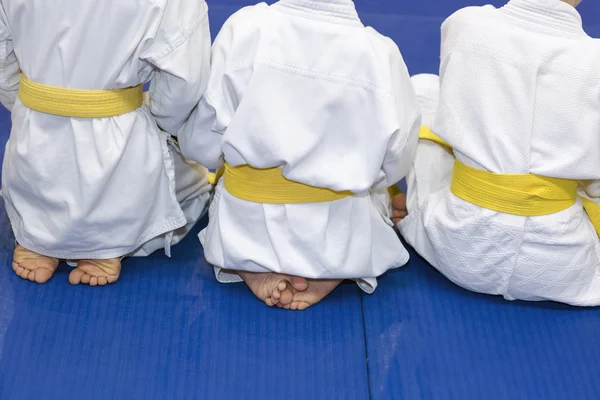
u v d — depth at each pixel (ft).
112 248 5.85
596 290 6.07
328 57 5.09
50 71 5.24
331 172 5.33
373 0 11.48
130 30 5.06
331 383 5.21
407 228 6.49
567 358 5.58
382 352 5.51
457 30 5.71
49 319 5.57
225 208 5.76
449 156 6.61
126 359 5.28
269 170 5.43
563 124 5.45
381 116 5.15
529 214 5.63
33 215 5.79
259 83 5.10
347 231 5.65
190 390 5.07
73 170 5.54
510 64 5.43
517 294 6.03
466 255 5.88
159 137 5.81
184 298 5.92
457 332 5.77
